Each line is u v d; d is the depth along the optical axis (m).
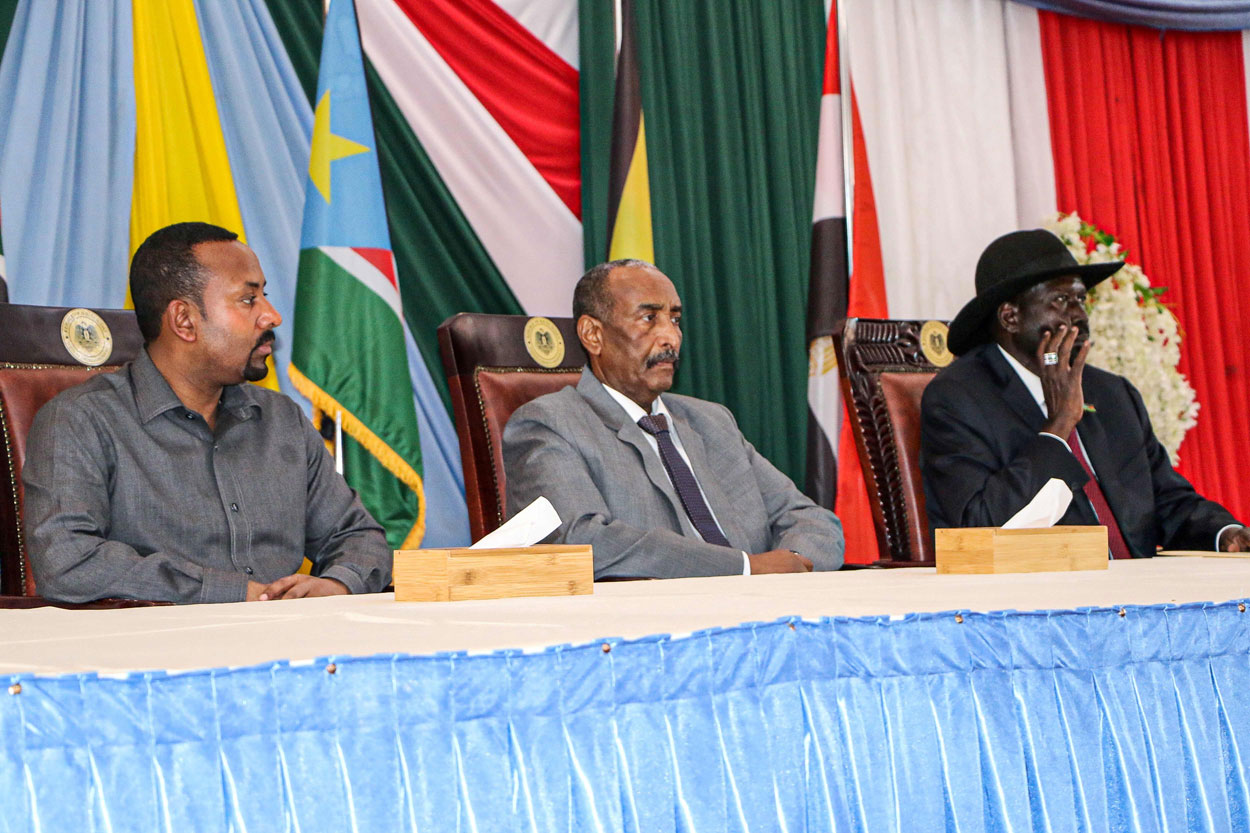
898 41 4.99
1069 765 0.93
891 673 0.88
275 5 3.65
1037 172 5.27
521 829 0.74
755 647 0.83
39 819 0.63
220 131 3.47
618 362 2.66
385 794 0.70
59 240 3.22
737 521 2.58
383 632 0.88
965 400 2.89
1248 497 5.59
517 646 0.76
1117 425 3.04
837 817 0.83
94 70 3.29
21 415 2.26
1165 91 5.63
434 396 3.84
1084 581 1.33
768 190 4.57
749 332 4.39
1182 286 5.55
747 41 4.54
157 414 2.26
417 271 3.84
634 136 4.09
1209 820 0.98
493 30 4.04
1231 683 1.03
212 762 0.67
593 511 2.34
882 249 4.83
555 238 4.12
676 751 0.79
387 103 3.82
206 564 2.27
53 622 1.04
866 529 4.37
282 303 3.56
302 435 2.48
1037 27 5.32
